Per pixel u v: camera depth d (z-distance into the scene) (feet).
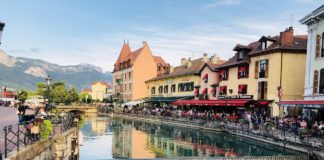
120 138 117.70
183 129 140.87
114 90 330.75
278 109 122.62
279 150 84.17
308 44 101.45
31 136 44.88
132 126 160.56
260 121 109.19
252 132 98.89
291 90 124.36
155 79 250.37
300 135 77.46
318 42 95.50
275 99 124.16
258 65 135.64
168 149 93.30
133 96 273.95
